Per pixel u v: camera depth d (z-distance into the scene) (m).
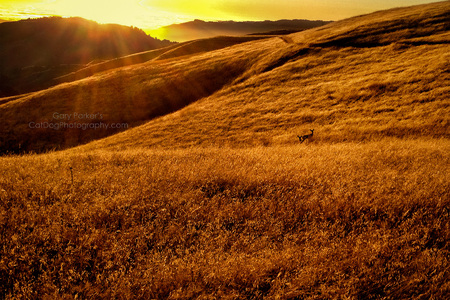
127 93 39.78
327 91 25.53
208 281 2.49
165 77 42.38
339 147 10.49
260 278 2.53
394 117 17.98
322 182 4.98
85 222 3.55
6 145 30.28
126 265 2.77
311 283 2.46
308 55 36.84
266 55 41.91
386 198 4.17
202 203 4.04
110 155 8.07
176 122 27.55
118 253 2.90
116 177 5.41
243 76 37.97
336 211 3.80
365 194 4.36
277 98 27.48
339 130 17.97
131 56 99.94
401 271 2.66
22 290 2.41
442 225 3.47
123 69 51.44
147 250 2.99
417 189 4.55
